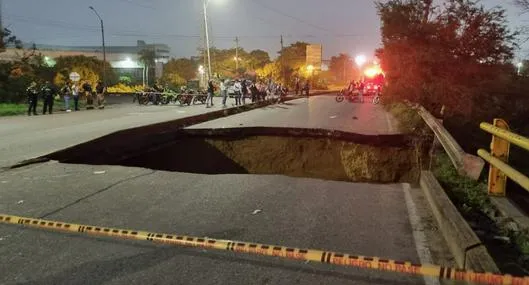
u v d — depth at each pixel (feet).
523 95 62.69
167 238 15.29
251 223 18.81
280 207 21.24
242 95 101.24
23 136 44.86
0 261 14.93
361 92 115.65
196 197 22.90
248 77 178.50
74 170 29.14
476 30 61.46
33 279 13.67
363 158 50.88
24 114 75.66
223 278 13.74
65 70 139.03
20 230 17.72
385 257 15.31
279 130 56.70
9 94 99.76
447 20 62.59
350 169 52.21
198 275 13.94
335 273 14.08
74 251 15.75
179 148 57.00
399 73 65.72
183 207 21.11
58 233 17.43
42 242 16.53
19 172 28.43
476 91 60.80
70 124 57.67
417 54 61.46
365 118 68.33
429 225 18.76
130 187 24.80
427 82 62.28
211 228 18.13
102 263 14.79
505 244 16.62
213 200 22.38
